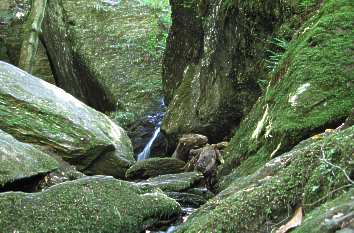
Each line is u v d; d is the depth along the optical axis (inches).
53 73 639.8
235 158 222.1
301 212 104.3
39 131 286.8
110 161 305.3
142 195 165.9
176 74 383.6
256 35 270.5
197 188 221.9
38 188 211.3
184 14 361.1
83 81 560.1
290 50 220.2
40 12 491.5
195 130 307.6
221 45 301.0
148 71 521.3
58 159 280.8
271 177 122.5
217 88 300.2
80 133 295.7
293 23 248.4
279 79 217.9
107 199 156.4
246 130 229.6
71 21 588.1
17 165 201.3
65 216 146.2
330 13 214.7
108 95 507.8
